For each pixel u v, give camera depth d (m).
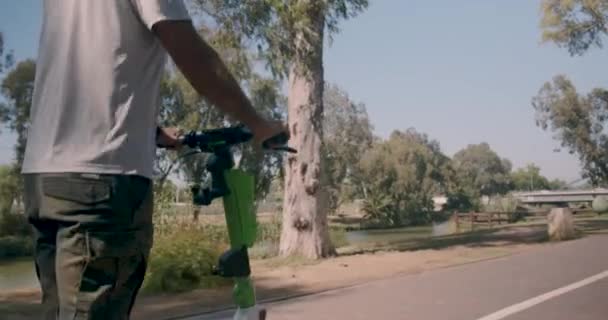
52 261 1.64
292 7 13.56
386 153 64.75
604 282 9.30
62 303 1.55
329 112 61.19
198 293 9.34
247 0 13.54
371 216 54.97
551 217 18.41
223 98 1.66
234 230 2.10
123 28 1.64
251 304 2.16
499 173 136.38
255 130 1.76
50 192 1.57
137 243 1.63
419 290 8.89
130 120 1.64
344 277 10.84
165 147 2.16
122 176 1.60
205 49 1.62
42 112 1.69
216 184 2.07
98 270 1.55
